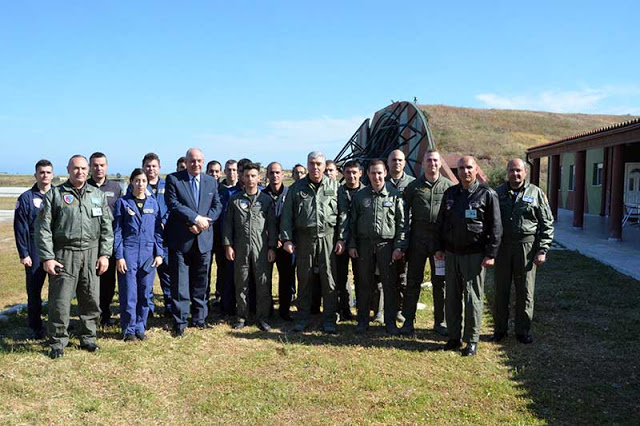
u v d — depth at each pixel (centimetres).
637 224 1603
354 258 579
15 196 3362
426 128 1096
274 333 570
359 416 369
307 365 468
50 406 383
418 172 1123
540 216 518
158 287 832
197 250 575
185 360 482
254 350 511
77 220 481
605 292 733
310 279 577
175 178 568
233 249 589
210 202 581
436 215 543
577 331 564
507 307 538
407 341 540
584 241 1217
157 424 360
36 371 448
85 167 483
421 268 558
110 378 438
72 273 485
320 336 559
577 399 395
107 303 600
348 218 574
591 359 480
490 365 467
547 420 363
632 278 821
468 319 492
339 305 630
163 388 420
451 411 377
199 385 423
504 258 528
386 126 1303
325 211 562
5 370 448
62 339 489
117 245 533
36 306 550
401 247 546
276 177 630
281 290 629
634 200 1694
